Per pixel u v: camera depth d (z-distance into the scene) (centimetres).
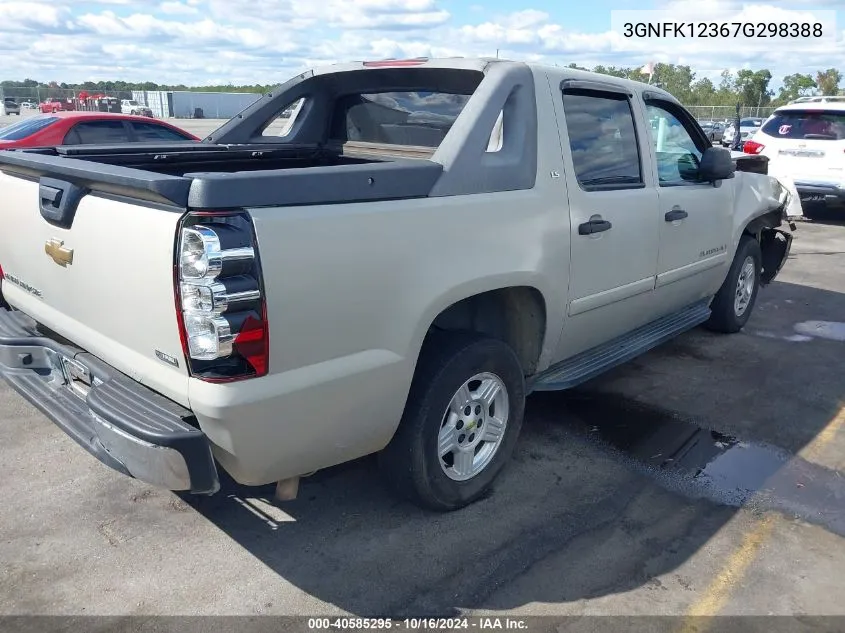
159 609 262
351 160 425
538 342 357
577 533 315
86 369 286
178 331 229
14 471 353
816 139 1123
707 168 467
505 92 321
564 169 347
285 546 301
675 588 280
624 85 409
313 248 239
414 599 271
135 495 335
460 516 326
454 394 305
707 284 527
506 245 312
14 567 283
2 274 352
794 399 470
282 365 238
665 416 439
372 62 392
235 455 239
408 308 272
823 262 897
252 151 418
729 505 341
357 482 350
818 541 314
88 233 263
